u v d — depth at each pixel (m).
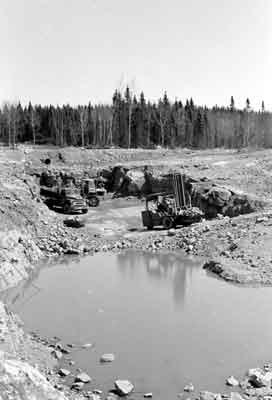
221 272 20.70
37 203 34.75
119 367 11.10
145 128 84.94
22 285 19.47
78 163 55.62
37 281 20.17
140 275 21.06
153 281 19.86
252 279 19.30
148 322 14.40
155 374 10.69
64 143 87.12
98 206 43.91
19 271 20.75
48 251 26.55
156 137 86.94
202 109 105.62
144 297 17.30
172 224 32.72
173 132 85.81
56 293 18.08
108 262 24.25
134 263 23.86
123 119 85.12
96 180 50.50
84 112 92.00
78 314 15.31
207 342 12.68
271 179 41.22
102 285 19.28
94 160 57.12
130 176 48.31
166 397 9.54
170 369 10.96
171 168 48.56
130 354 11.91
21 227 26.67
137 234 31.70
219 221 30.88
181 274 21.16
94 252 27.23
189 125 90.88
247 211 33.47
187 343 12.62
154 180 46.25
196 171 45.72
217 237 26.78
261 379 10.09
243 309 15.59
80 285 19.31
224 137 97.81
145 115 87.12
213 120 99.44
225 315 14.98
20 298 17.41
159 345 12.48
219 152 66.06
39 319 14.84
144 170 49.69
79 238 29.98
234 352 11.98
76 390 9.78
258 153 56.69
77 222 33.38
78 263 24.14
